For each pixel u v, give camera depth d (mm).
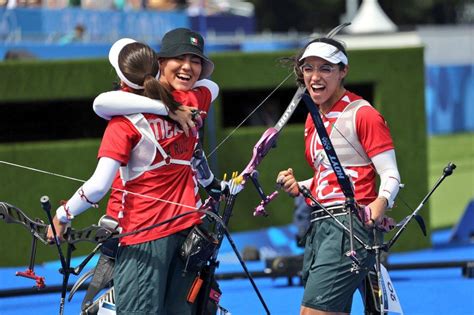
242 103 37750
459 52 99625
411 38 54906
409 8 157750
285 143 36250
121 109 16281
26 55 39969
